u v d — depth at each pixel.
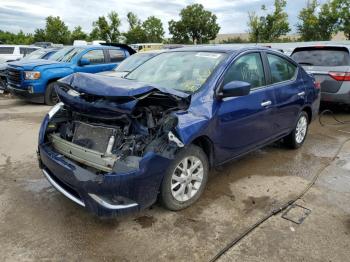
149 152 2.77
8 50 17.19
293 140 5.18
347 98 7.21
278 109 4.41
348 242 2.86
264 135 4.28
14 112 8.09
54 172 3.09
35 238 2.84
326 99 7.41
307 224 3.12
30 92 8.77
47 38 43.81
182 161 3.15
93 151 2.89
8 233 2.90
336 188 3.92
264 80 4.23
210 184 3.94
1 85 10.66
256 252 2.71
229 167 4.50
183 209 3.31
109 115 2.88
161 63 4.21
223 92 3.34
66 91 3.26
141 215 3.20
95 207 2.75
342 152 5.27
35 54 12.00
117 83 2.97
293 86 4.79
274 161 4.78
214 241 2.83
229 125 3.55
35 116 7.61
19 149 5.14
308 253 2.71
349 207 3.46
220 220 3.15
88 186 2.71
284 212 3.33
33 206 3.35
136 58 8.33
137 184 2.73
